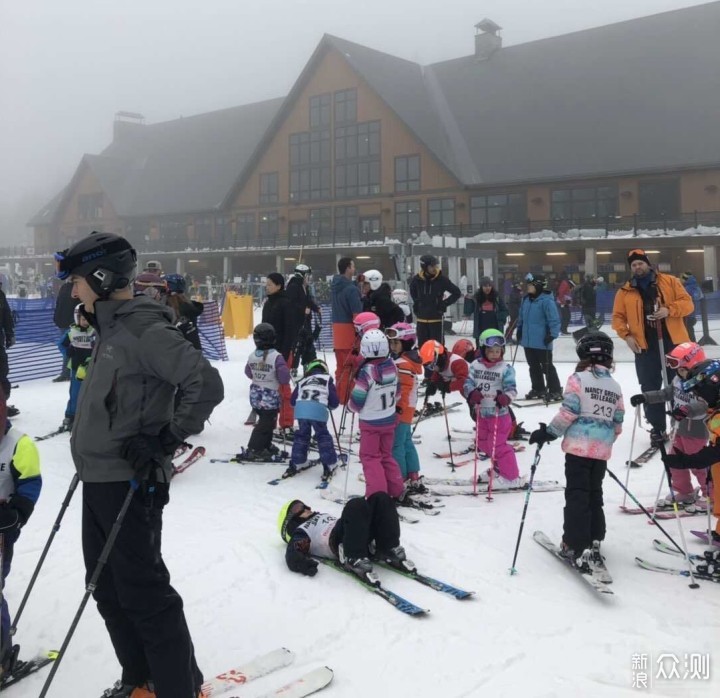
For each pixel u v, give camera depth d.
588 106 42.59
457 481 6.75
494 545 5.12
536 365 10.91
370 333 5.73
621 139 39.50
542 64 47.19
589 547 4.59
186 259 51.47
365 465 5.79
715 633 3.82
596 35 47.00
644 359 7.46
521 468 7.27
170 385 2.77
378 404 5.73
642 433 8.56
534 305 10.79
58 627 3.88
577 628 3.88
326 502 6.16
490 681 3.34
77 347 8.65
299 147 49.84
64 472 7.09
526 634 3.80
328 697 3.18
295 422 9.27
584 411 4.70
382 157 45.97
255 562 4.79
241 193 52.75
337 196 47.78
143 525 2.71
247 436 8.80
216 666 3.47
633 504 6.02
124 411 2.67
